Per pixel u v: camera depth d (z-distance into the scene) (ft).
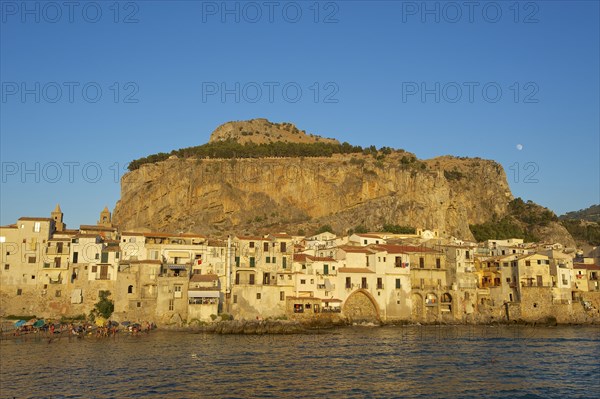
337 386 238.68
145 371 265.75
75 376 254.47
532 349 347.56
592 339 406.62
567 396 226.79
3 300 455.63
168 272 471.62
